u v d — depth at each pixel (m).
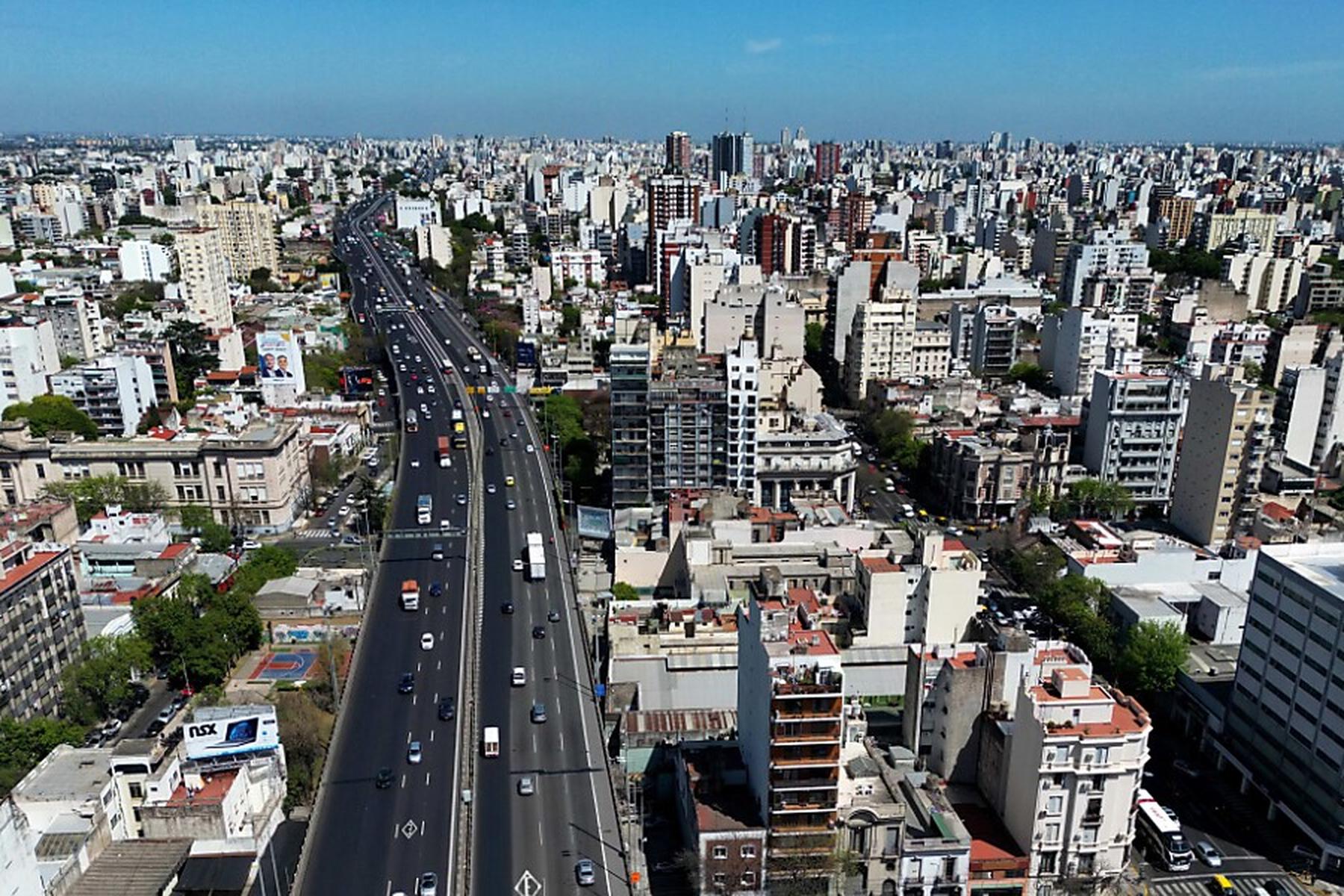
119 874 120.31
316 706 167.00
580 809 141.88
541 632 193.62
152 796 130.88
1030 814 127.69
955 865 126.00
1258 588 154.62
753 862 125.62
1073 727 125.31
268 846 134.38
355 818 138.25
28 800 124.81
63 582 171.00
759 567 189.00
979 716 143.38
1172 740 170.62
